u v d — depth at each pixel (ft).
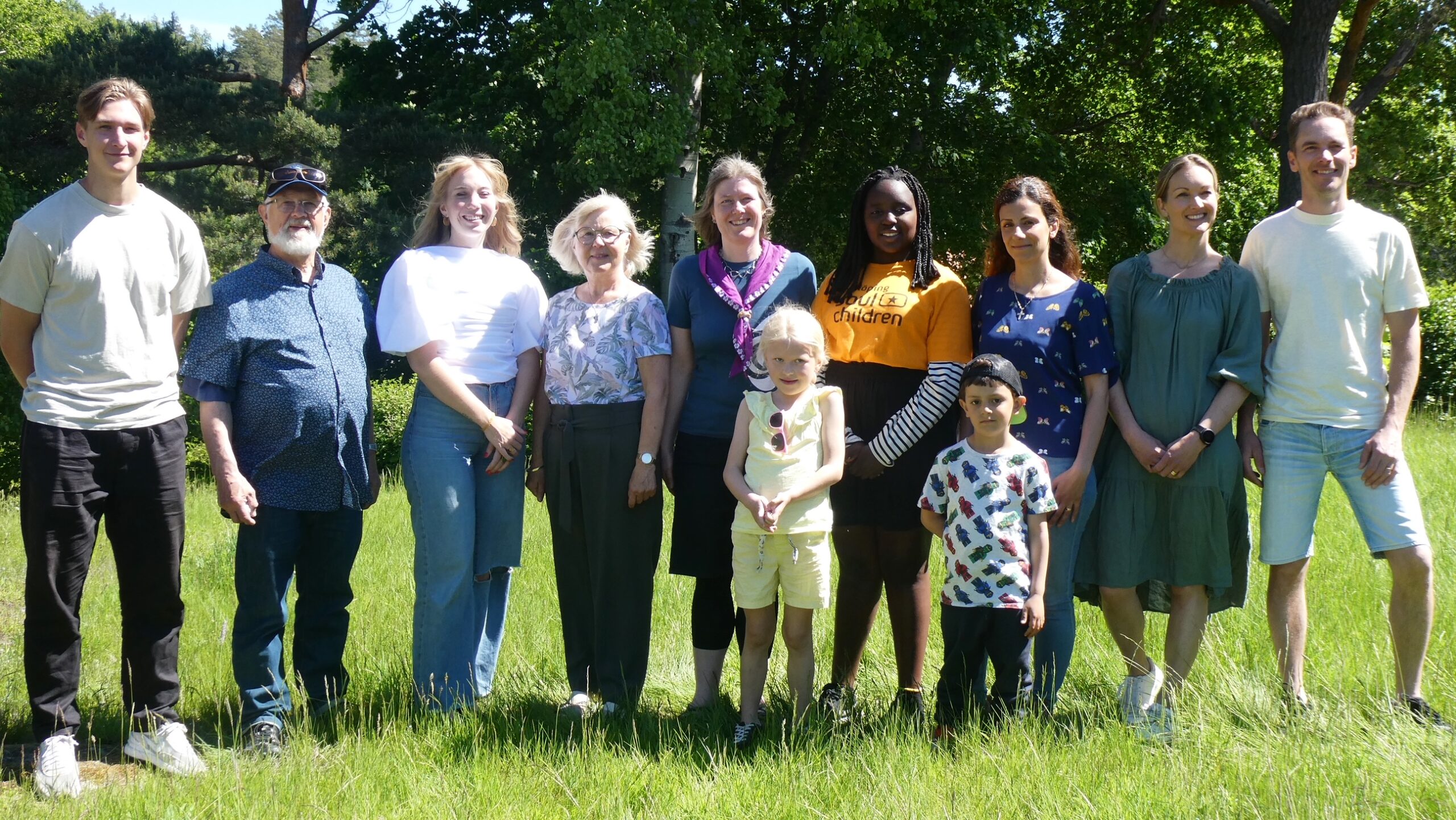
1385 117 71.05
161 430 12.72
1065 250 14.47
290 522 13.70
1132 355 13.79
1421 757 11.84
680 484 14.90
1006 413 12.90
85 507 12.36
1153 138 72.08
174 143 54.39
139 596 12.93
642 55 48.78
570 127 54.34
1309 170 13.83
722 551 14.79
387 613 19.36
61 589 12.29
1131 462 13.78
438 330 14.15
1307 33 52.49
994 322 13.83
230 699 15.30
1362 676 14.42
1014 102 69.92
